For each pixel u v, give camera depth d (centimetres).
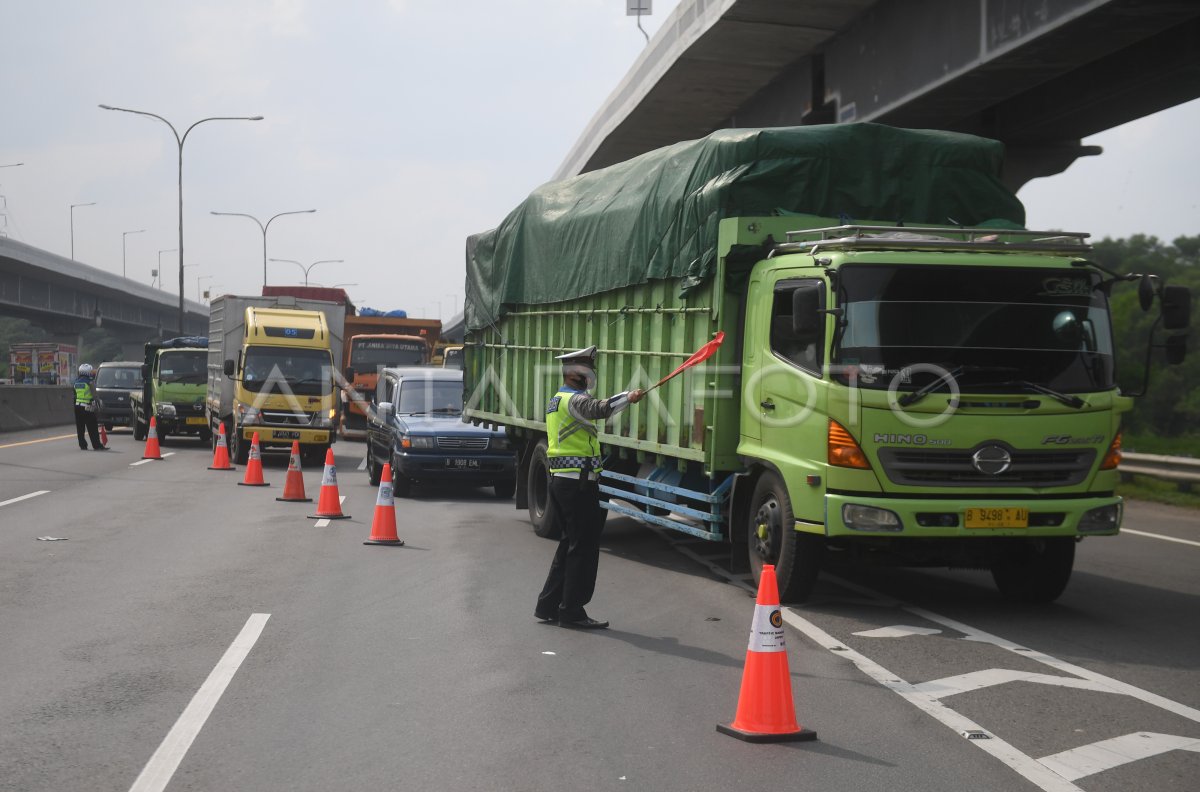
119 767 545
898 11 2014
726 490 1052
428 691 691
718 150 1066
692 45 2355
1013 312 924
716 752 579
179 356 3212
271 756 565
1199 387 3953
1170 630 902
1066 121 2328
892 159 1074
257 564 1169
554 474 893
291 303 2794
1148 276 926
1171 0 1430
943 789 527
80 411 2848
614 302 1254
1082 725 634
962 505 894
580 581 884
